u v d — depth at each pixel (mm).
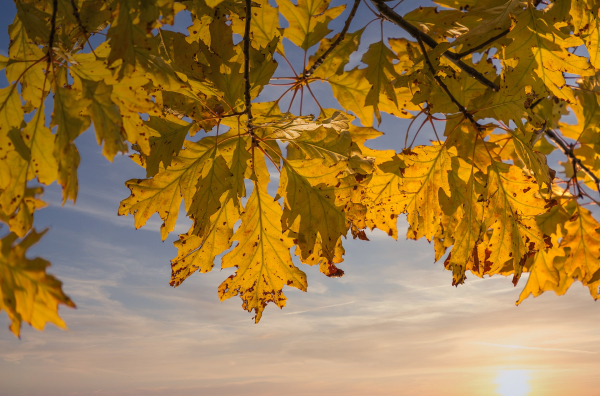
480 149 549
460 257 532
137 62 385
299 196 515
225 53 482
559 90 499
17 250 252
